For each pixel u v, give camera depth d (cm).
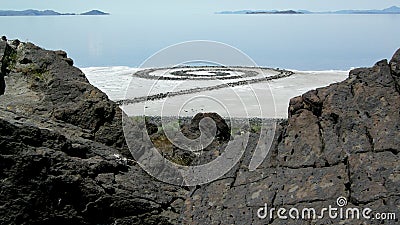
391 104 787
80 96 1070
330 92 846
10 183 682
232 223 725
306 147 799
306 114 854
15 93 1065
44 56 1180
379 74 840
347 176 720
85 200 764
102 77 4475
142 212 816
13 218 674
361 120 781
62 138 807
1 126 712
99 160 856
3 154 695
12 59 1160
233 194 775
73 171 768
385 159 711
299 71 5253
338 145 769
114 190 812
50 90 1069
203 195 799
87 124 1024
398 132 742
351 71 886
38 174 712
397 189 666
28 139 748
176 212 845
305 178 747
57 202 727
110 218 789
